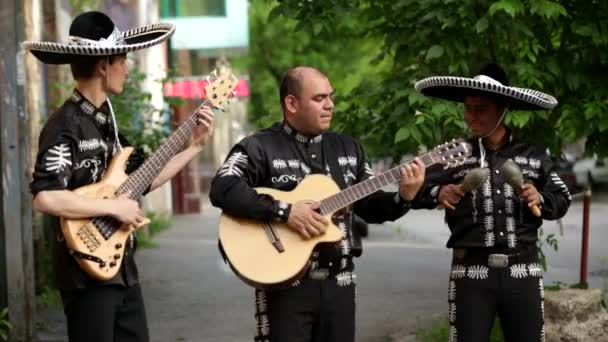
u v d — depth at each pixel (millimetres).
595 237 15227
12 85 7199
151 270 12008
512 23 6406
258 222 4555
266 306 4598
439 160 4445
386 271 11688
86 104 4387
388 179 4469
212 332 8102
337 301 4555
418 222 19094
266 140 4629
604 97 6484
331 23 7371
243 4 19734
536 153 4848
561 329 6551
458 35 6633
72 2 12586
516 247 4723
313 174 4586
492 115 4750
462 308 4766
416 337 7473
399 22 6934
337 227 4539
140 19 17500
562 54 6758
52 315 8727
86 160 4344
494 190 4754
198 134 4676
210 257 13266
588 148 6770
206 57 26141
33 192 4258
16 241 7281
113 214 4293
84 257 4285
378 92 6953
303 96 4547
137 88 11352
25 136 7273
